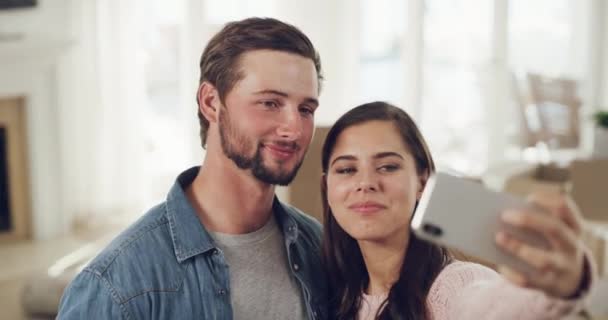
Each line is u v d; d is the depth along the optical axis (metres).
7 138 4.58
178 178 1.26
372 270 1.26
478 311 0.96
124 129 5.07
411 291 1.18
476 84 5.61
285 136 1.15
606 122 4.50
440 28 5.46
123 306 1.13
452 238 0.85
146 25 5.04
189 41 4.99
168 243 1.20
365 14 5.40
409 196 1.18
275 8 5.25
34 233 4.73
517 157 5.77
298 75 1.16
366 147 1.17
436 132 5.58
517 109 5.73
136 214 5.13
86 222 5.03
